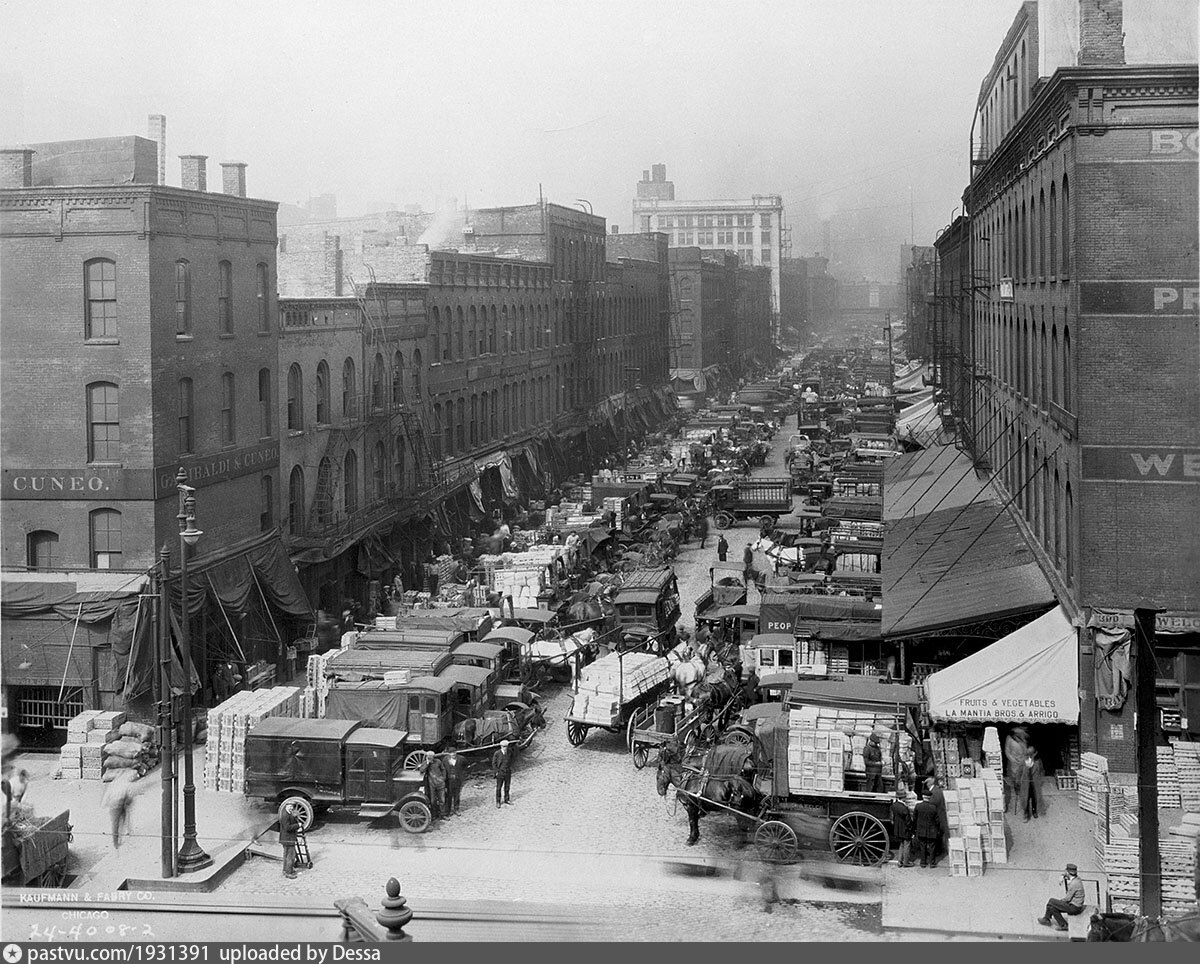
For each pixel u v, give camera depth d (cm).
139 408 3456
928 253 11325
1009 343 4084
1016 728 2795
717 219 15000
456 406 6481
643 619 4206
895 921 2228
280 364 4338
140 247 3441
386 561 4891
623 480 7331
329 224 7788
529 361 7912
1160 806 2552
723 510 6725
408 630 3712
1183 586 2733
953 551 3781
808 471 7606
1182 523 2739
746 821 2606
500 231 8475
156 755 3166
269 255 4200
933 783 2575
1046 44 3506
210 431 3809
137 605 3288
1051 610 2964
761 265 15225
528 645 3750
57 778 3075
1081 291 2761
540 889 2370
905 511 4534
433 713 2916
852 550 4828
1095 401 2756
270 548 4047
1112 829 2403
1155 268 2738
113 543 3484
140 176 3688
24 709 3338
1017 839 2597
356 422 5006
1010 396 4044
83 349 3456
